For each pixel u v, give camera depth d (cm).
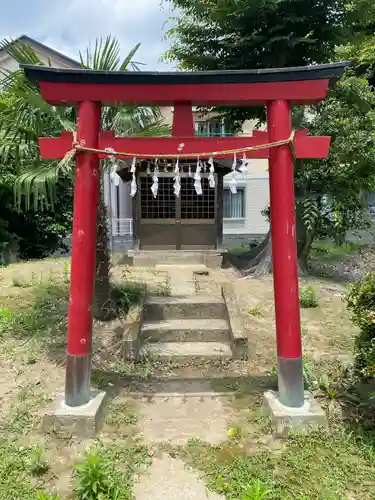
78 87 350
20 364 472
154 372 470
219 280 827
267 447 330
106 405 384
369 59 1067
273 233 364
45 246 1281
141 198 1002
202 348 525
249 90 352
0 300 689
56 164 497
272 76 343
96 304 579
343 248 1235
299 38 770
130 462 310
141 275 835
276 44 812
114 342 521
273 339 558
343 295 765
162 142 365
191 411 389
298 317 360
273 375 452
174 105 370
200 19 851
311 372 443
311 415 346
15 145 505
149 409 392
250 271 907
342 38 837
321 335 574
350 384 419
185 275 846
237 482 287
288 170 355
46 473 298
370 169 824
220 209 1002
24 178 470
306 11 780
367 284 350
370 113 811
